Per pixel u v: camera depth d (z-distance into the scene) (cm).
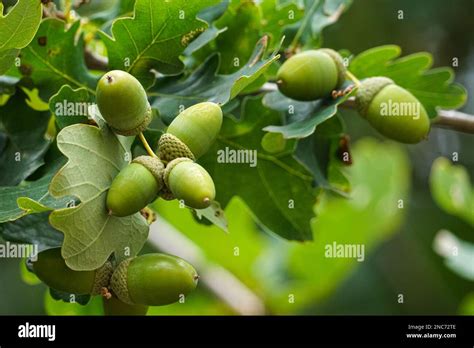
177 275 57
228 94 60
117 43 60
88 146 56
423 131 63
